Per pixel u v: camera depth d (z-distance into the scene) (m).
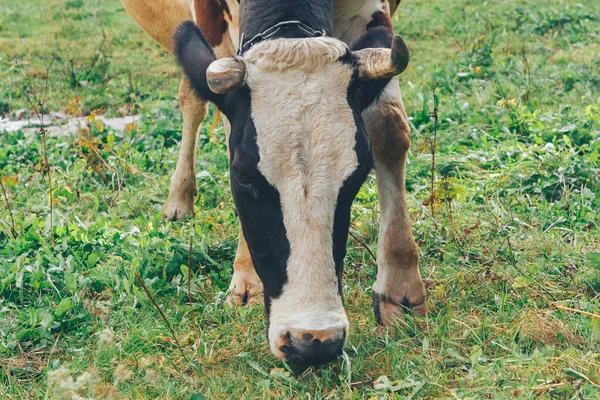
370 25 2.50
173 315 2.45
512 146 3.33
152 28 3.50
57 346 2.36
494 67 4.74
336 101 2.05
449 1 6.80
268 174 2.03
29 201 3.23
